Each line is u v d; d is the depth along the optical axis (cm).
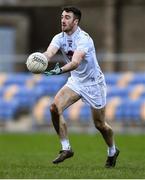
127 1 7675
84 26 7731
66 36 2748
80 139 5412
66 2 7769
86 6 7725
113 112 6400
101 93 2809
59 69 2631
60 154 2772
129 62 6862
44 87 6594
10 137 5681
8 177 2473
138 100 6419
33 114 6525
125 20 7688
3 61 7069
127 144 4856
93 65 2770
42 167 2958
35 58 2620
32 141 5244
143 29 7662
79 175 2538
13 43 7838
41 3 7825
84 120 6381
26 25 7825
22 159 3597
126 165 3092
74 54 2677
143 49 7675
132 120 6397
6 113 6681
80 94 2789
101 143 4991
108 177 2484
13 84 6762
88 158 3619
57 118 2784
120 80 6550
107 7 7669
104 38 7681
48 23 7819
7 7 7838
